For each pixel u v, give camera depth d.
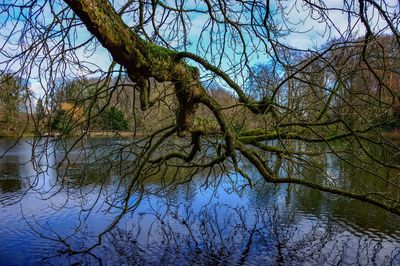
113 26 4.21
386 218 12.05
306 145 8.55
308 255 9.29
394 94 5.10
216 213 12.75
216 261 8.93
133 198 14.34
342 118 6.62
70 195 14.46
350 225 11.41
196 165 8.20
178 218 12.19
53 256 9.05
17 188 16.11
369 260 8.99
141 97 5.22
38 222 11.50
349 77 5.71
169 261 8.98
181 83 5.52
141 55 4.65
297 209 13.07
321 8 5.25
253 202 13.99
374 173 6.26
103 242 10.05
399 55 5.85
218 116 6.08
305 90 7.12
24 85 5.49
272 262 8.95
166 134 7.03
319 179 14.57
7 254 9.14
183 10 6.43
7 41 5.05
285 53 6.29
